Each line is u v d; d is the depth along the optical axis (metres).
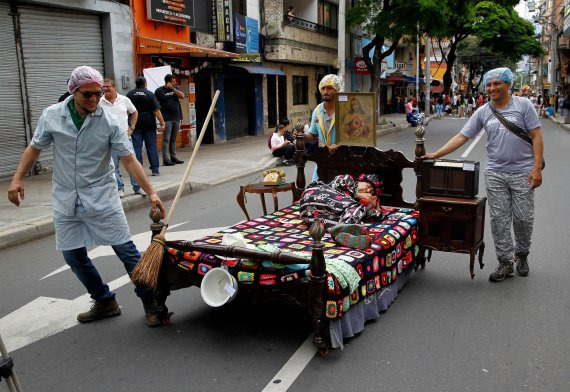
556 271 5.46
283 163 14.24
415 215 5.32
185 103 17.06
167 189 9.83
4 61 10.98
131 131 8.79
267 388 3.37
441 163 5.09
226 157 14.81
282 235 4.82
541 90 50.56
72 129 3.95
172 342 4.04
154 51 14.34
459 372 3.55
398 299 4.79
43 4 11.61
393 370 3.58
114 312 4.54
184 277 4.21
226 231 4.96
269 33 22.09
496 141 5.07
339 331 3.81
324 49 27.45
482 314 4.45
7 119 11.10
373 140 5.56
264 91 22.84
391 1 24.08
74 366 3.74
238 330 4.20
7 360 2.53
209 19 18.39
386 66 38.41
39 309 4.78
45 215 7.84
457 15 24.59
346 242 4.33
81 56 12.97
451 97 52.12
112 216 4.16
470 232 4.97
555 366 3.61
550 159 14.46
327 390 3.34
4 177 11.05
